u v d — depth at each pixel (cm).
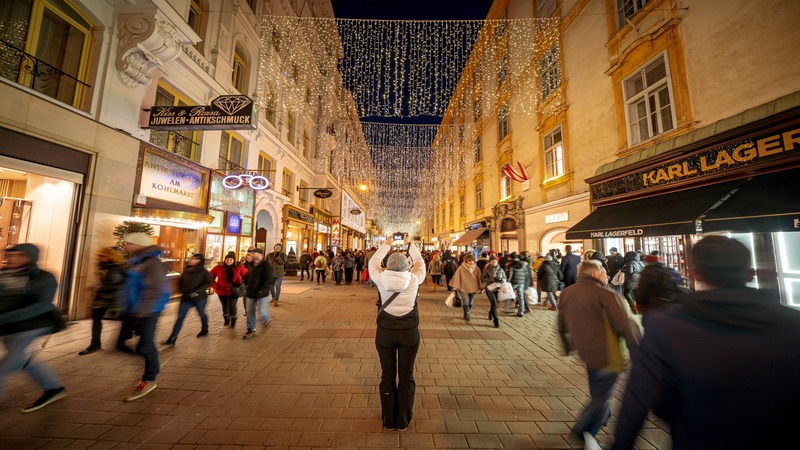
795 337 108
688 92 712
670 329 128
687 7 716
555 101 1230
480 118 2128
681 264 727
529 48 1423
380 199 4256
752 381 106
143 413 306
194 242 986
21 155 532
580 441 270
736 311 119
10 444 253
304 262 1591
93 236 649
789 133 507
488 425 294
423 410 320
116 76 700
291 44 1645
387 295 295
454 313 820
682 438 118
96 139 655
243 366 432
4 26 534
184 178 930
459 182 2597
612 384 250
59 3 611
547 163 1310
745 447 104
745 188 556
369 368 429
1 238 598
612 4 948
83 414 301
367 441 267
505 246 1666
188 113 748
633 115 881
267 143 1441
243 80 1266
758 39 580
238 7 1170
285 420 297
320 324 675
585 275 275
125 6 689
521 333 622
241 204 1240
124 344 438
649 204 759
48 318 305
